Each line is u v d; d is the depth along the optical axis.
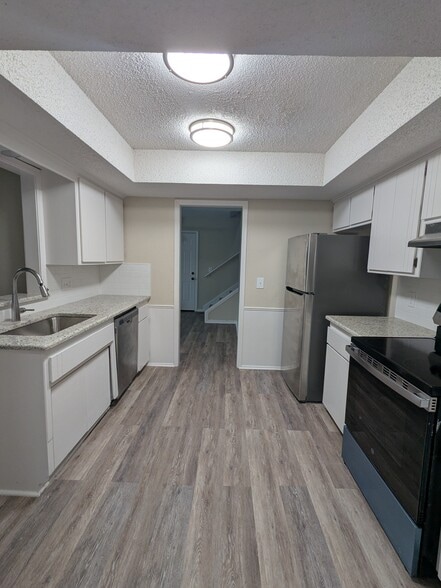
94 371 2.20
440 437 1.15
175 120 2.08
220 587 1.20
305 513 1.55
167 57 1.35
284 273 3.44
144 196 3.35
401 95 1.47
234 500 1.63
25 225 2.30
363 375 1.71
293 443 2.15
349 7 0.82
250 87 1.65
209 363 3.77
